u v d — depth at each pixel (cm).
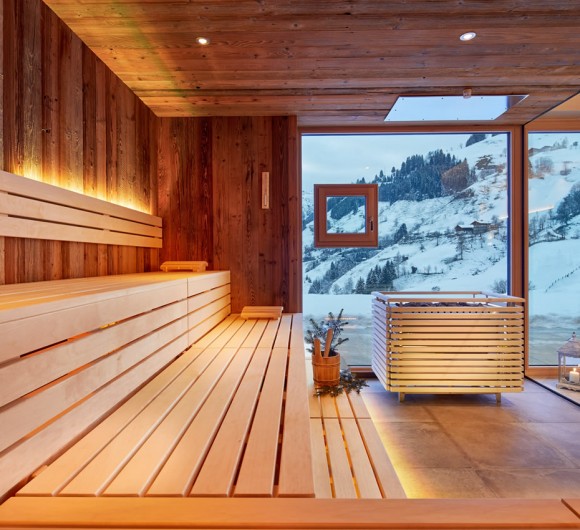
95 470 99
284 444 114
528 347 396
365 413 218
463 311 317
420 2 209
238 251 369
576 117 392
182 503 87
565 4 211
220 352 221
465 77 295
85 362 122
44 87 208
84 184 246
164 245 369
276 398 150
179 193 369
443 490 211
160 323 187
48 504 86
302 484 94
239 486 93
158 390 159
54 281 198
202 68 279
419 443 261
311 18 222
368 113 364
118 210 276
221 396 152
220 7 212
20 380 93
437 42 247
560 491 209
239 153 368
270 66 277
